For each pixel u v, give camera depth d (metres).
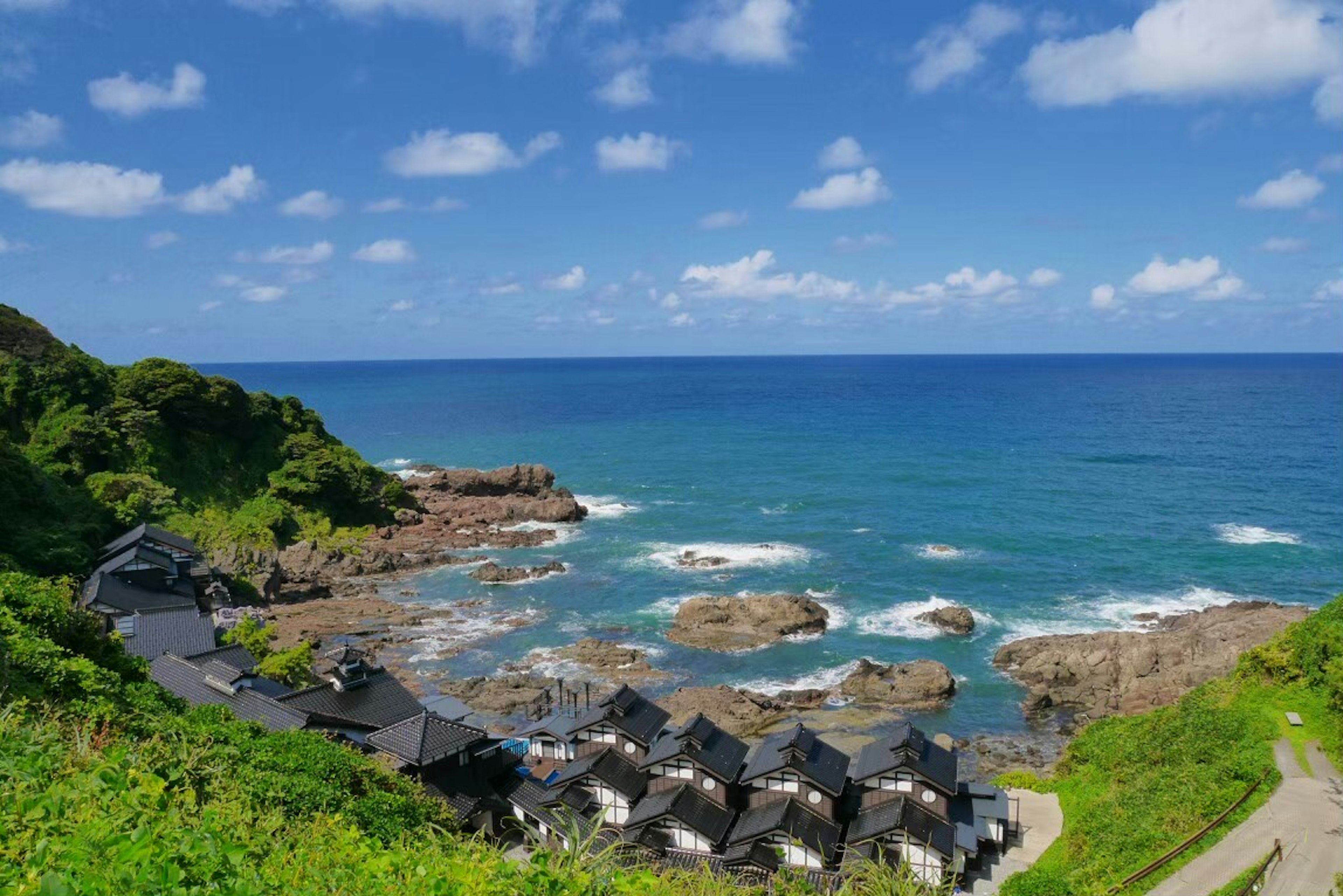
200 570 78.69
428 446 194.50
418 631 78.44
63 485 86.31
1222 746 42.56
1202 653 65.19
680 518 120.38
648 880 13.83
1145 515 112.62
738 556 99.56
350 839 17.42
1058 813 43.81
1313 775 38.19
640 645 74.88
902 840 37.44
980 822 39.62
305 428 124.81
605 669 69.75
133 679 37.28
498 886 13.26
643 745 43.06
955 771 40.16
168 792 18.28
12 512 74.00
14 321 102.00
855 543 103.31
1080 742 52.88
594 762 42.66
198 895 11.20
